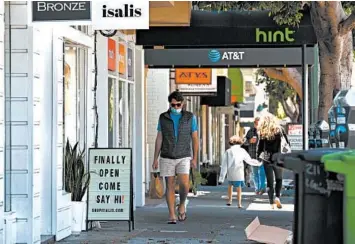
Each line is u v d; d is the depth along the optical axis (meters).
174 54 24.86
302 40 23.12
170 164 18.03
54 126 14.77
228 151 23.52
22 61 13.41
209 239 15.57
